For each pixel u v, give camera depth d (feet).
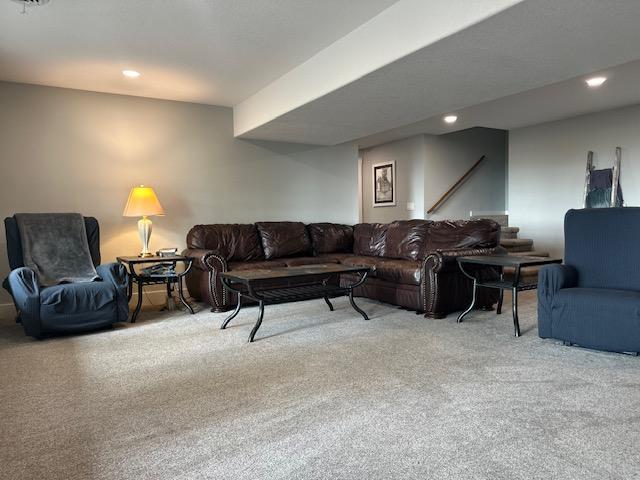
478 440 5.91
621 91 16.90
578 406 6.91
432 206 24.82
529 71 11.01
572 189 21.25
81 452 5.78
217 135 18.39
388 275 14.42
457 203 25.88
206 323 12.86
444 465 5.33
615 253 10.22
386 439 5.97
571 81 15.60
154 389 7.88
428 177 24.63
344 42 11.75
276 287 13.93
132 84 15.30
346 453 5.64
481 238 14.25
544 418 6.52
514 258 12.15
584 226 10.71
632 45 9.48
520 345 10.17
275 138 19.07
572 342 9.80
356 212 22.35
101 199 16.20
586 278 10.57
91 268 13.64
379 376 8.30
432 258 12.87
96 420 6.70
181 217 17.67
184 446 5.89
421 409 6.87
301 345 10.41
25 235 13.14
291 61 13.47
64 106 15.56
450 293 13.05
